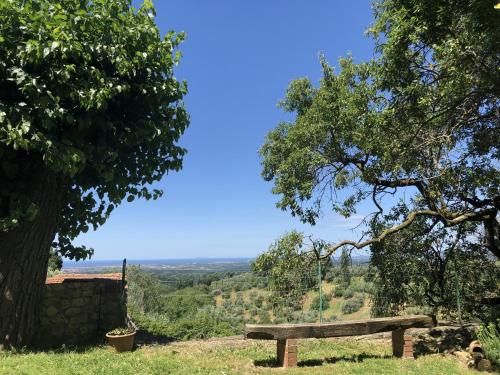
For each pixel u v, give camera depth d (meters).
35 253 9.12
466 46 6.39
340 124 11.02
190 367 7.67
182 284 32.06
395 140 8.68
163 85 9.62
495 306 11.54
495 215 10.69
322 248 9.80
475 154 9.22
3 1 7.67
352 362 8.29
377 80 8.28
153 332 12.93
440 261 13.07
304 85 13.97
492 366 7.85
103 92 8.24
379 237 10.23
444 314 13.52
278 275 9.58
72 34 8.27
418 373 7.47
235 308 21.58
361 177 11.05
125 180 10.16
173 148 10.66
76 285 10.99
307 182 11.79
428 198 11.03
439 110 7.89
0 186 8.91
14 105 7.94
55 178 9.49
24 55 7.68
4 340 8.53
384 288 12.91
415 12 7.07
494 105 8.12
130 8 9.47
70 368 7.02
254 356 8.77
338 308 16.94
